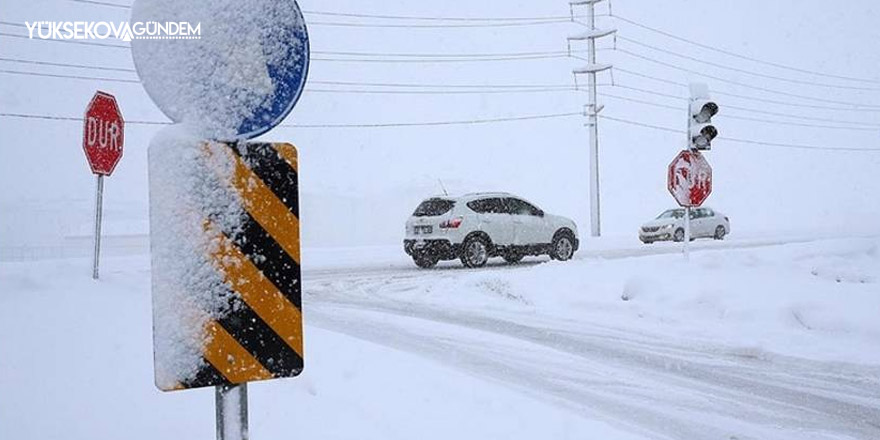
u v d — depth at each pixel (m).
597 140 29.94
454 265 17.95
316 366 6.25
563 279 11.88
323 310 10.48
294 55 2.68
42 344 6.08
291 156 2.64
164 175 2.51
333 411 5.00
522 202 17.77
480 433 4.83
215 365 2.52
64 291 8.80
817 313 8.70
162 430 4.34
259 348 2.57
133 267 15.20
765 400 6.14
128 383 5.19
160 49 2.55
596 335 8.62
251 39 2.62
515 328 9.05
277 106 2.65
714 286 10.10
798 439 5.21
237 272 2.55
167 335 2.48
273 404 5.06
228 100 2.59
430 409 5.28
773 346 7.91
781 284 10.23
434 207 16.86
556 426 5.11
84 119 10.01
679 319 9.24
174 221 2.51
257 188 2.59
